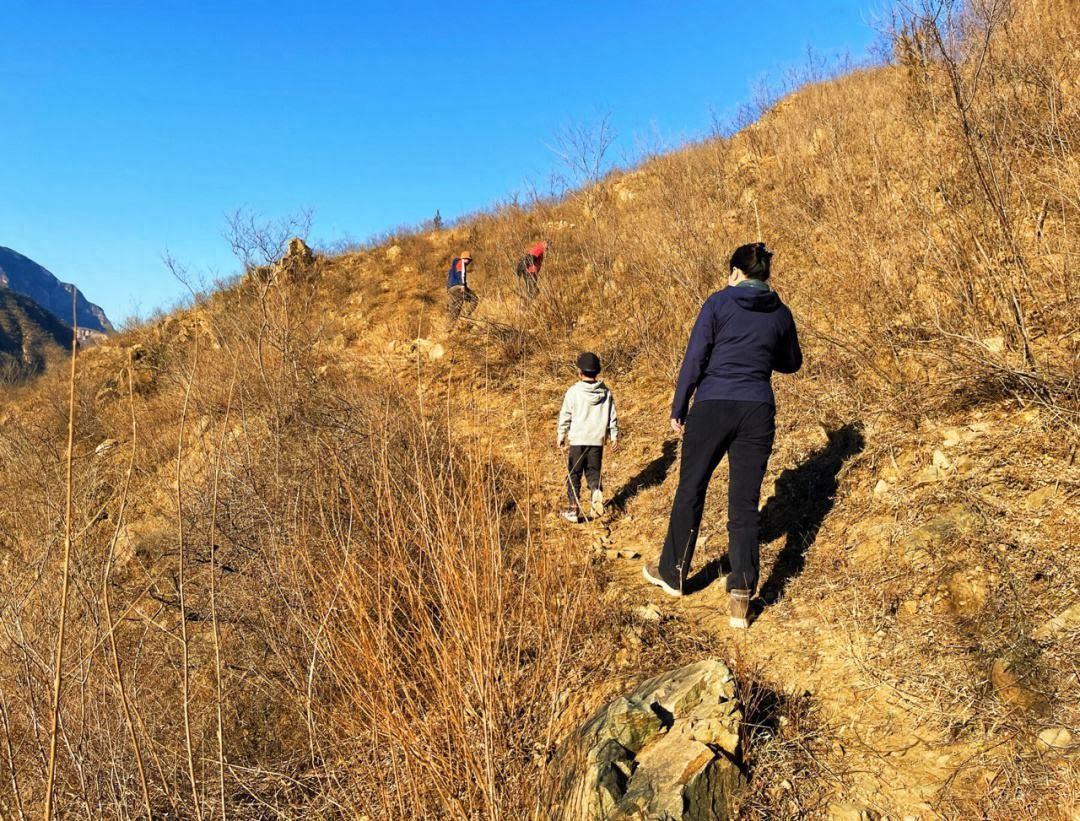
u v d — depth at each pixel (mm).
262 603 3969
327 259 14797
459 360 8492
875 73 10039
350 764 2932
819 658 2871
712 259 7234
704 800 2199
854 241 5566
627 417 6406
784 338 3371
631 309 8078
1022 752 2152
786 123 10125
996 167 4684
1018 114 5074
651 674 2984
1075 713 2148
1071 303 3699
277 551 4023
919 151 5883
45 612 3611
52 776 1846
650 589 3805
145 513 6137
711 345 3348
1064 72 5223
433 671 2910
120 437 9062
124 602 4426
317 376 8031
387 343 10164
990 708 2332
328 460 4961
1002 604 2596
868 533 3393
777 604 3305
